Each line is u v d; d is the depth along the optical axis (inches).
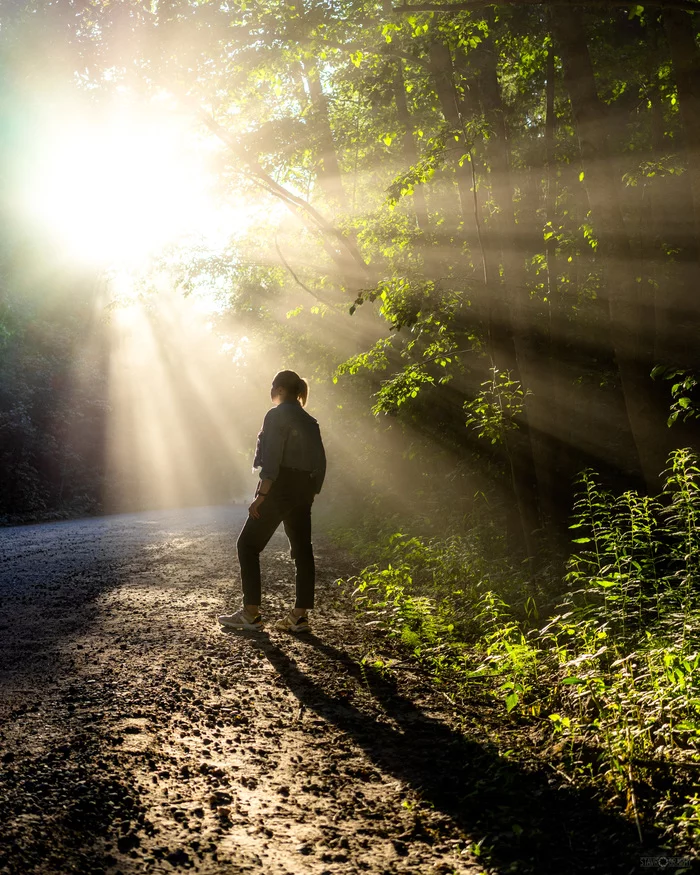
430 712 182.4
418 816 124.8
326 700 191.3
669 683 161.9
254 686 200.5
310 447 271.1
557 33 307.3
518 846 114.0
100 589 358.0
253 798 130.6
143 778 135.6
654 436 305.1
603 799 129.3
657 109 429.4
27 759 140.3
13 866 100.8
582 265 439.8
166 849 110.2
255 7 462.0
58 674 203.6
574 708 172.7
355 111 611.2
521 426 364.2
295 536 273.4
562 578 286.7
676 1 253.8
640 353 306.7
